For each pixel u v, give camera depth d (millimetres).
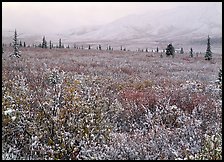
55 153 6535
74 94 8391
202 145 7297
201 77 23594
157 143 7273
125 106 10789
